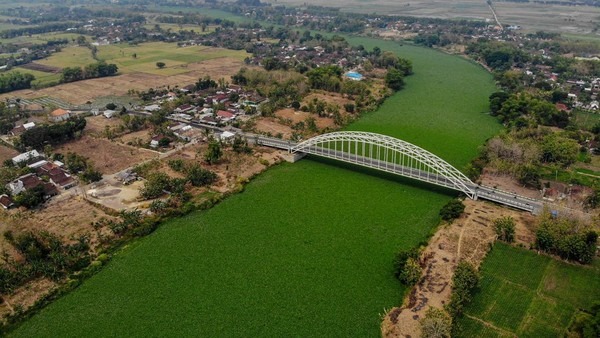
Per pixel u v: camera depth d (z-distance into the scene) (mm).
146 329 99688
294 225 138875
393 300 107000
